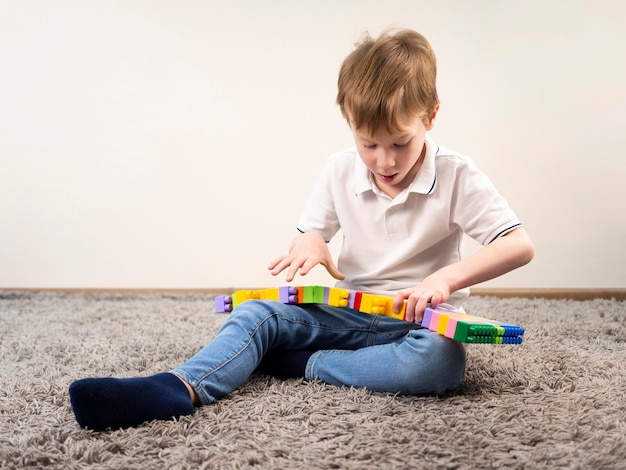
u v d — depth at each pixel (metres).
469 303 1.93
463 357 0.98
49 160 2.14
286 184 2.16
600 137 2.11
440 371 0.95
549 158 2.12
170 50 2.13
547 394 1.00
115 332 1.51
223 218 2.17
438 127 2.13
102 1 2.11
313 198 1.24
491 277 1.02
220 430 0.83
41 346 1.36
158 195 2.16
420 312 0.95
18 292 2.07
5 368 1.17
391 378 0.97
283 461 0.74
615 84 2.09
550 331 1.52
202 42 2.13
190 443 0.79
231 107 2.15
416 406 0.93
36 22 2.12
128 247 2.17
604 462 0.73
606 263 2.13
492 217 1.07
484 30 2.10
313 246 1.15
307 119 2.15
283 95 2.15
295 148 2.16
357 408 0.91
